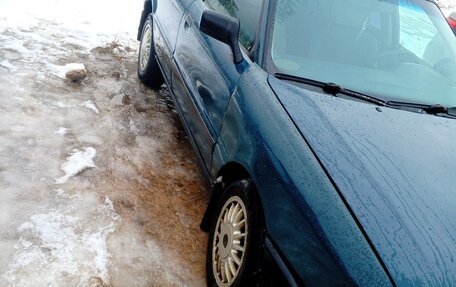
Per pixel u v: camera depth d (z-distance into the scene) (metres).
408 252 1.67
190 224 2.93
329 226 1.77
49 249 2.40
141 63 4.61
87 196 2.87
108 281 2.32
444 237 1.77
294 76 2.48
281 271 1.90
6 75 3.92
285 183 1.99
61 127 3.48
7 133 3.22
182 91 3.38
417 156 2.16
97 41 5.18
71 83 4.16
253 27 2.75
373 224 1.74
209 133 2.79
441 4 10.95
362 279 1.61
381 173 1.98
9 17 5.01
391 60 2.91
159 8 4.30
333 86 2.46
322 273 1.74
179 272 2.54
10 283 2.15
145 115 4.05
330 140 2.08
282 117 2.17
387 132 2.26
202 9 3.38
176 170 3.44
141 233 2.72
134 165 3.34
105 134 3.58
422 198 1.92
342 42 2.79
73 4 5.93
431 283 1.59
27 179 2.86
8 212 2.57
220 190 2.66
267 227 2.03
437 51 3.15
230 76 2.62
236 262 2.27
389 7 3.12
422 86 2.83
